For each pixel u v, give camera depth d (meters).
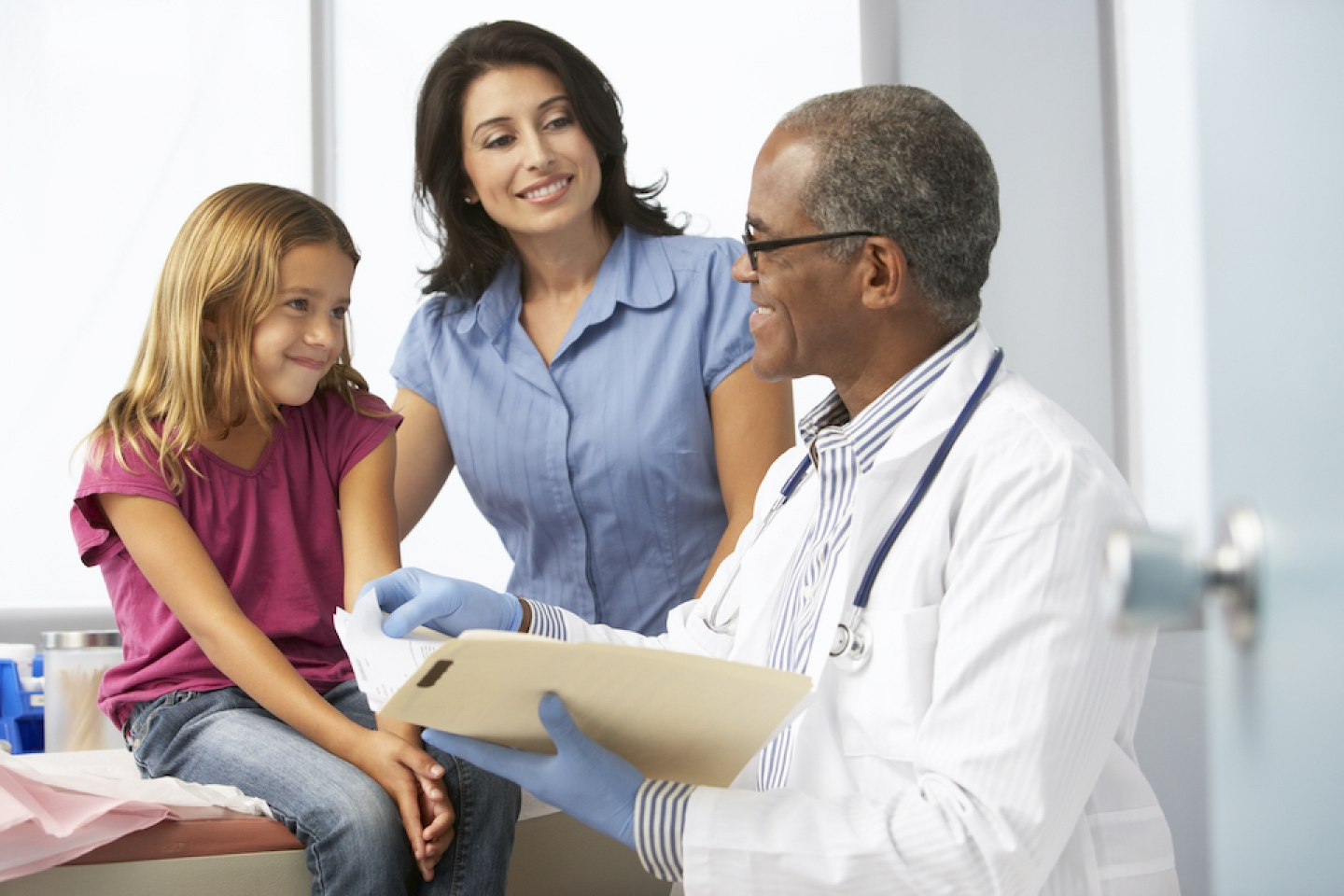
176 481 1.28
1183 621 0.34
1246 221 0.34
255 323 1.30
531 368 1.67
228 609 1.22
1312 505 0.31
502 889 1.14
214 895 1.04
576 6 2.45
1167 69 1.46
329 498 1.40
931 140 0.93
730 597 1.19
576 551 1.71
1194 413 0.37
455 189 1.68
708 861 0.82
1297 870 0.31
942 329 0.98
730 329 1.66
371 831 1.04
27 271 2.22
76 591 2.20
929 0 2.32
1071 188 1.79
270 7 2.34
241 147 2.32
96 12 2.27
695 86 2.47
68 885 1.00
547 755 0.88
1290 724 0.32
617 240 1.72
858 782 0.91
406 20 2.41
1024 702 0.79
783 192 0.96
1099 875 0.86
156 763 1.21
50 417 2.21
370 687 0.91
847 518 0.98
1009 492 0.85
